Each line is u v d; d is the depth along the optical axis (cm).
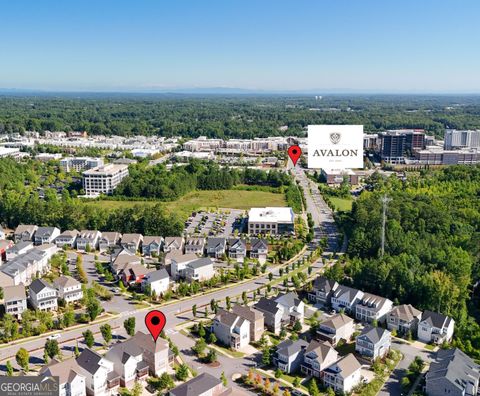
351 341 13850
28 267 17500
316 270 19150
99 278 18038
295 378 11750
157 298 16375
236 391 10762
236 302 16062
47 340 12838
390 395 11406
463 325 14562
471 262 17688
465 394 11200
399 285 16075
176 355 12606
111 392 11156
